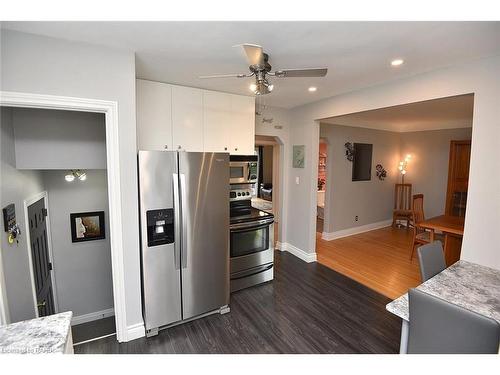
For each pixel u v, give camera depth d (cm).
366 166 577
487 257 208
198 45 198
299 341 232
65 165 246
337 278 357
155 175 224
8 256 196
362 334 242
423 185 596
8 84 172
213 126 324
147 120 283
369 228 603
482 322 117
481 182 210
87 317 352
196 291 255
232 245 309
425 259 199
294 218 441
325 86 302
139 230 225
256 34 180
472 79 217
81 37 183
